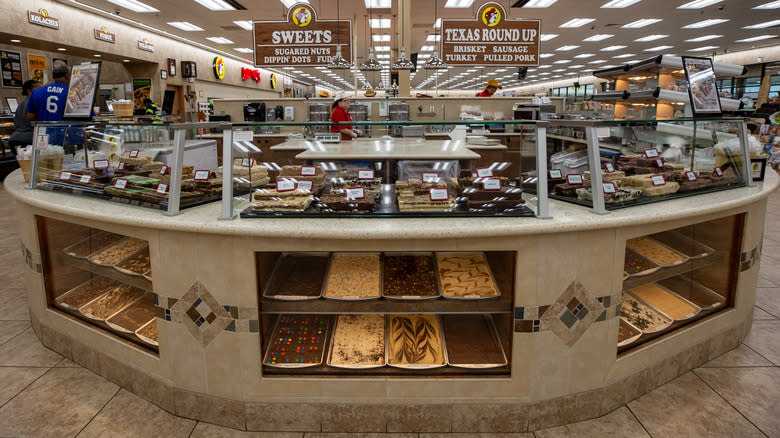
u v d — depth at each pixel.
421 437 1.97
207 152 2.49
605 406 2.11
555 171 2.35
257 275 1.92
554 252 1.89
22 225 2.72
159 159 2.38
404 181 2.20
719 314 2.55
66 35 8.83
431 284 2.13
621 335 2.23
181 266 1.96
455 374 1.98
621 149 2.42
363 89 32.44
